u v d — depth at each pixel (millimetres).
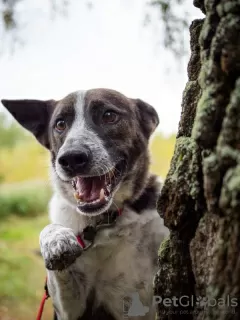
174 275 282
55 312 485
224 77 232
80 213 438
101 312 458
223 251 229
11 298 935
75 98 493
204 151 240
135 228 452
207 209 252
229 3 227
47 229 417
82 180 451
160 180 505
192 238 271
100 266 448
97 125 477
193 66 295
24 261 1101
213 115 234
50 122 517
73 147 435
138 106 537
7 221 1507
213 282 237
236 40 224
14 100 539
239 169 217
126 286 449
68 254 384
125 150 479
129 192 464
